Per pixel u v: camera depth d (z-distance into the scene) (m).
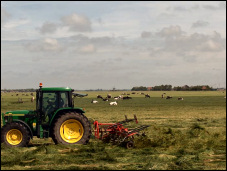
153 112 35.00
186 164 9.25
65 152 10.97
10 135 12.12
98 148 11.38
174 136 14.12
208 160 9.93
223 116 28.09
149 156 10.11
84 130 12.45
